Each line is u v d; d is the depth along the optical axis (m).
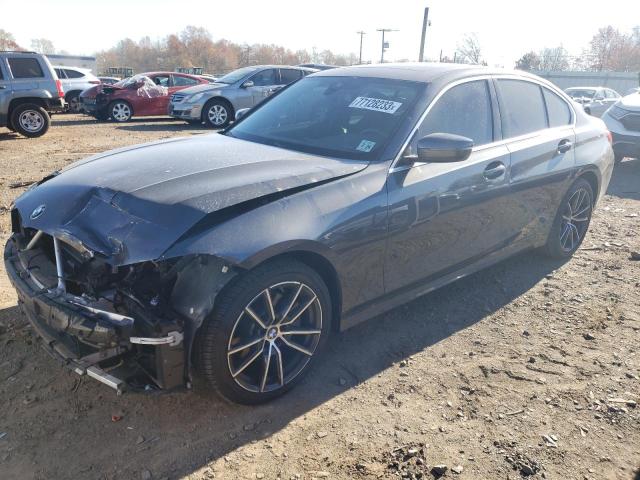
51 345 2.69
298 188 2.83
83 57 36.16
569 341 3.62
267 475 2.44
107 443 2.60
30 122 12.29
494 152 3.85
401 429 2.75
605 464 2.54
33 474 2.41
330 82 4.08
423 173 3.33
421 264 3.49
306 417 2.82
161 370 2.48
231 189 2.67
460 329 3.76
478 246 3.90
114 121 16.50
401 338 3.61
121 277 2.64
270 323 2.76
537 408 2.92
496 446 2.64
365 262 3.10
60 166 8.71
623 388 3.11
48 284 2.73
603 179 5.09
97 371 2.52
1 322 3.58
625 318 3.94
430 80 3.65
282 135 3.69
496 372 3.25
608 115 9.33
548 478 2.45
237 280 2.58
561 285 4.48
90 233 2.59
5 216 5.76
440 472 2.46
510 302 4.18
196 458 2.53
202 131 14.04
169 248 2.39
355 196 2.98
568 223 4.89
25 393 2.93
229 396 2.74
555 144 4.40
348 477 2.44
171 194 2.62
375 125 3.42
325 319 3.03
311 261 2.92
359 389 3.06
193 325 2.46
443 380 3.16
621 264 4.94
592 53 53.53
